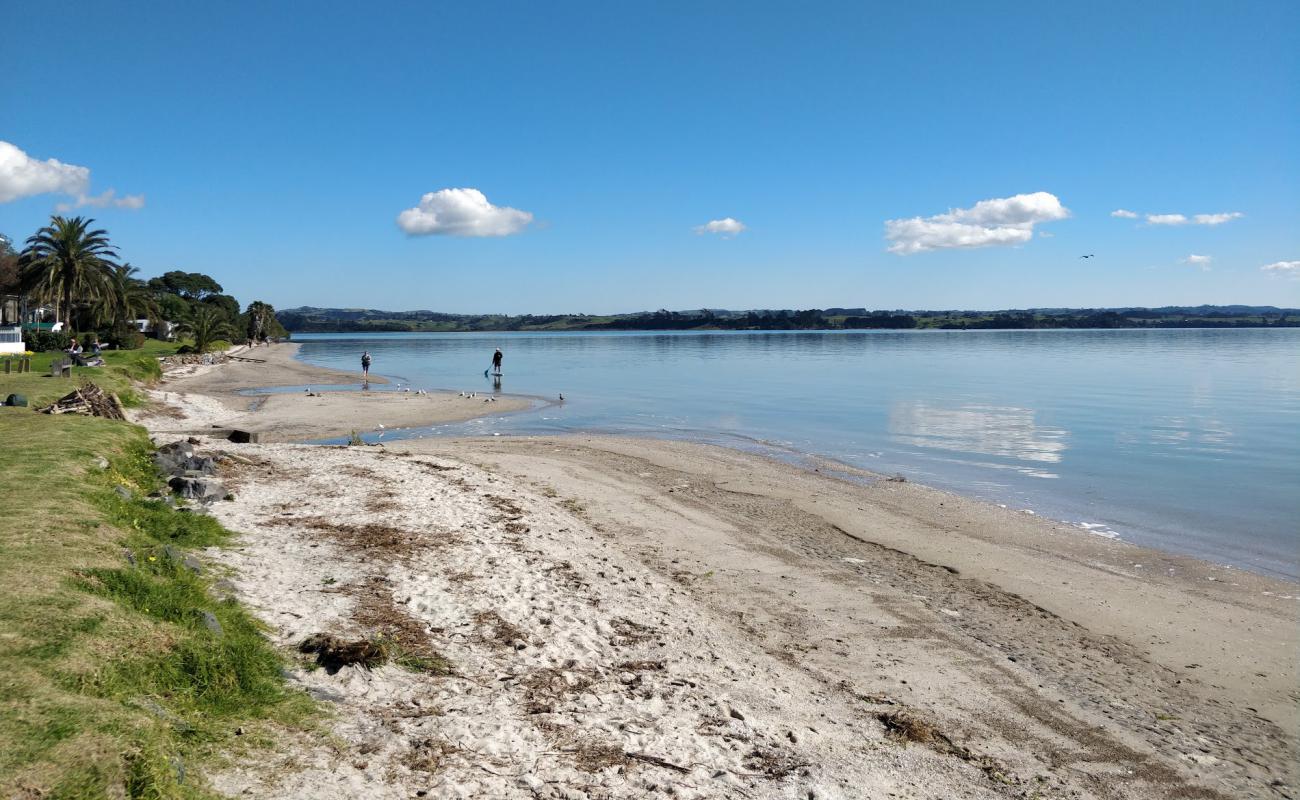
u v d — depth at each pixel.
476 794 6.14
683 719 8.11
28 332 62.62
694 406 43.47
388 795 5.89
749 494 20.86
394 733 6.88
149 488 14.16
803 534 17.12
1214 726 9.28
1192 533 17.70
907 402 45.38
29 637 6.52
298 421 34.62
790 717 8.59
